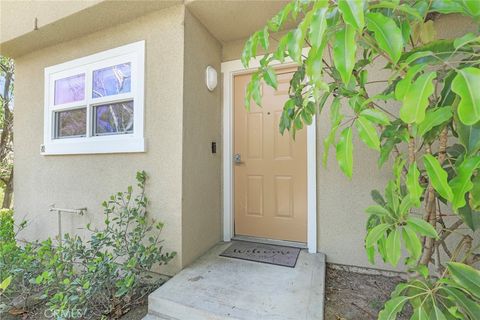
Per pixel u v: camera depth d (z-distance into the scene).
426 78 0.74
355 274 2.23
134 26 2.45
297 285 1.81
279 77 2.72
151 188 2.31
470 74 0.67
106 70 2.64
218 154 2.81
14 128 3.35
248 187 2.84
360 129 0.92
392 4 0.82
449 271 0.90
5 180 6.37
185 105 2.23
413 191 0.89
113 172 2.54
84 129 2.84
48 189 3.01
